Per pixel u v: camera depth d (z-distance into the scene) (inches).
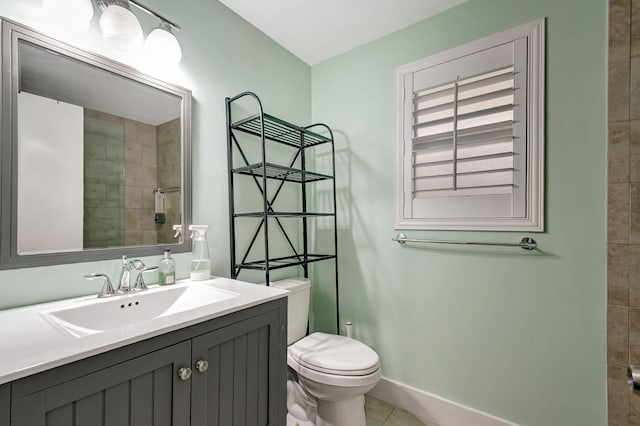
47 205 38.8
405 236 69.9
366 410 68.2
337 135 82.0
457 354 62.8
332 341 63.1
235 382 38.1
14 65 36.2
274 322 44.0
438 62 65.4
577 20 51.1
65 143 40.6
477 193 60.6
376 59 75.1
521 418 55.7
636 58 45.8
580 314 50.8
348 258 79.1
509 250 57.4
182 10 54.9
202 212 57.7
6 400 21.0
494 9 59.0
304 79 85.2
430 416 64.9
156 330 29.2
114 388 26.7
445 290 64.6
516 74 56.3
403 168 70.5
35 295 37.5
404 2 62.1
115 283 45.1
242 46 66.6
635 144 45.8
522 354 55.9
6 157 35.5
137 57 48.6
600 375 49.1
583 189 50.6
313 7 63.6
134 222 47.8
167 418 30.5
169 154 52.4
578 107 51.0
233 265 61.9
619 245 46.8
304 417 62.4
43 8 38.4
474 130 60.5
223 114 62.1
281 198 77.7
